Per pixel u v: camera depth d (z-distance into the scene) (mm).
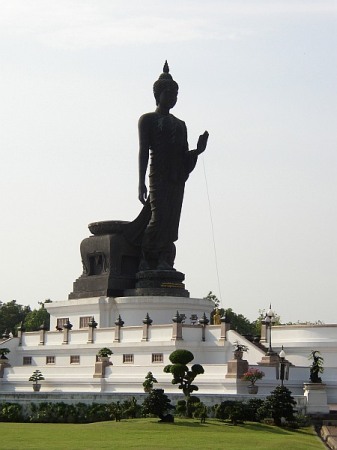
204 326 115125
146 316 118438
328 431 81750
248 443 71688
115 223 131000
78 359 121125
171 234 131375
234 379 100875
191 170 133125
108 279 128875
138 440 71625
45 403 94062
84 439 72000
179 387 90312
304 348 115125
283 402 86750
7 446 66562
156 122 130750
